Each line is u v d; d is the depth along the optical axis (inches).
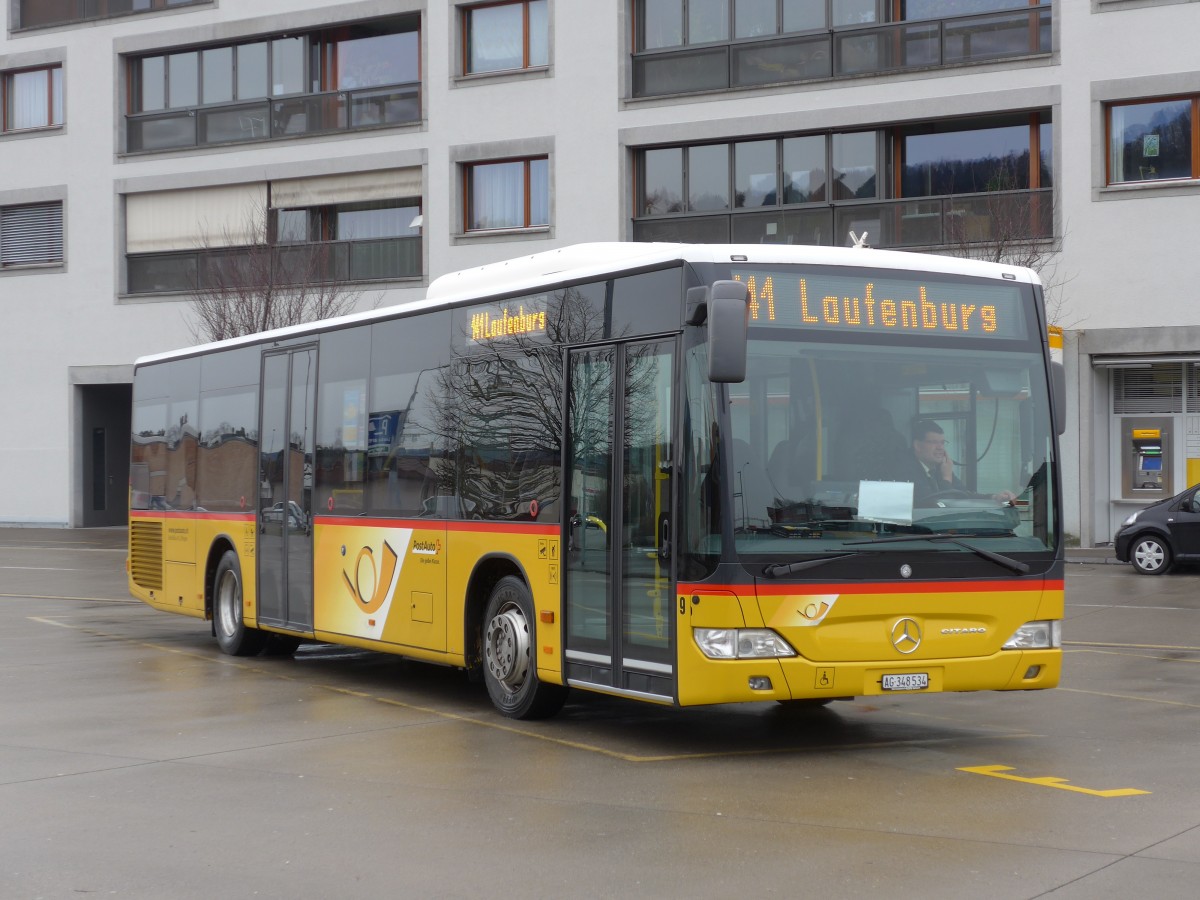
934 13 1219.2
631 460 384.2
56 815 312.3
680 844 280.7
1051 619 383.6
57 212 1652.3
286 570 568.7
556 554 411.5
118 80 1608.0
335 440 538.6
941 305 384.2
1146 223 1125.7
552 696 430.3
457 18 1407.5
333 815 309.1
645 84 1327.5
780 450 362.3
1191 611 742.5
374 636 507.8
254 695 494.9
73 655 614.9
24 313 1663.4
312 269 1449.3
